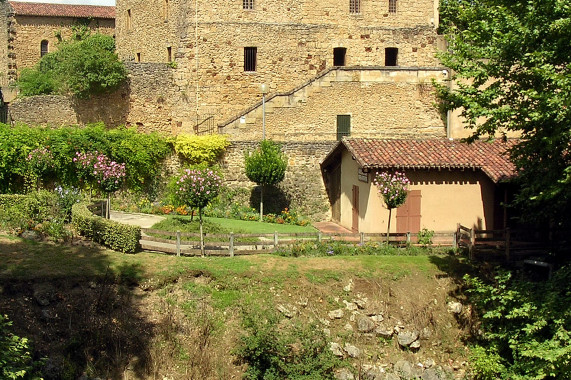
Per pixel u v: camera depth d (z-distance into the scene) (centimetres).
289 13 3356
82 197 2550
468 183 2423
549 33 1798
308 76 3400
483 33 1973
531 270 2155
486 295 1998
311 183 2964
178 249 2106
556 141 1794
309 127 3125
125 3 3875
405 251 2239
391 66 3234
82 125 3170
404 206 2392
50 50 4425
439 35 3522
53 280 1880
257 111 3077
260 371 1806
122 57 3944
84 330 1803
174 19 3409
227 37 3278
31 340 1750
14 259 1962
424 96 3195
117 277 1933
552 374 1725
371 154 2388
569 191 1847
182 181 2164
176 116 3241
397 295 2030
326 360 1811
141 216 2725
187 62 3234
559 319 1794
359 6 3450
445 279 2102
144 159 2930
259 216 2833
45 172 2722
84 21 4494
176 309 1917
